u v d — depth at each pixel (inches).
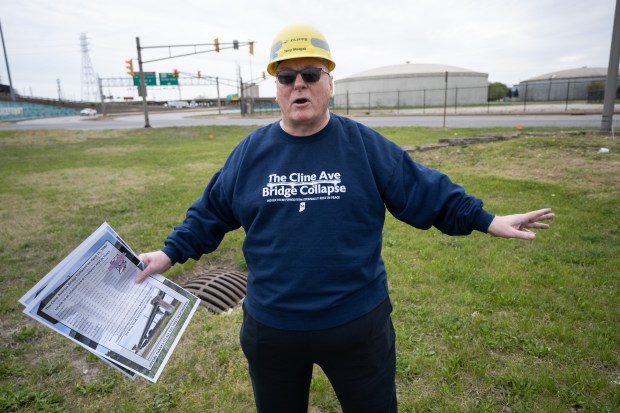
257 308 62.2
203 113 2365.9
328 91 61.8
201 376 109.7
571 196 253.3
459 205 60.9
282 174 60.2
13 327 139.1
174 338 68.1
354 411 64.6
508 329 121.8
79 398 105.1
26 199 314.0
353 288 59.2
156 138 802.8
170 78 1913.1
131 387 108.1
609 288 143.1
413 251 185.2
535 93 2203.5
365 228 60.4
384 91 2287.2
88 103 3043.8
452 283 153.3
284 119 61.9
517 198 255.0
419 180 61.9
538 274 155.9
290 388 65.7
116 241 66.3
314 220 58.3
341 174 59.3
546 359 109.4
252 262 63.2
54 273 59.2
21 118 2219.5
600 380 99.0
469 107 1801.2
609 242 183.6
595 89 1884.8
